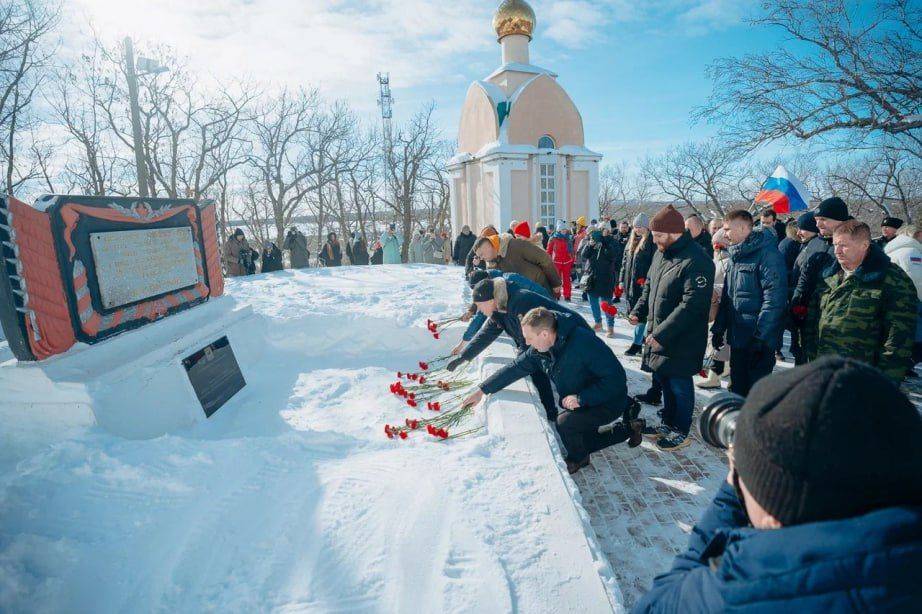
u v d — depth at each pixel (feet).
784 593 2.39
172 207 16.29
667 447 12.23
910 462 2.32
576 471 11.28
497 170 58.18
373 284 32.76
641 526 9.50
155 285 15.35
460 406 12.46
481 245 17.70
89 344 12.75
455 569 6.35
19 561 6.91
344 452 10.01
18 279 11.16
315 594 6.19
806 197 22.20
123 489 8.45
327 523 7.36
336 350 20.17
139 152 46.52
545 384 13.74
